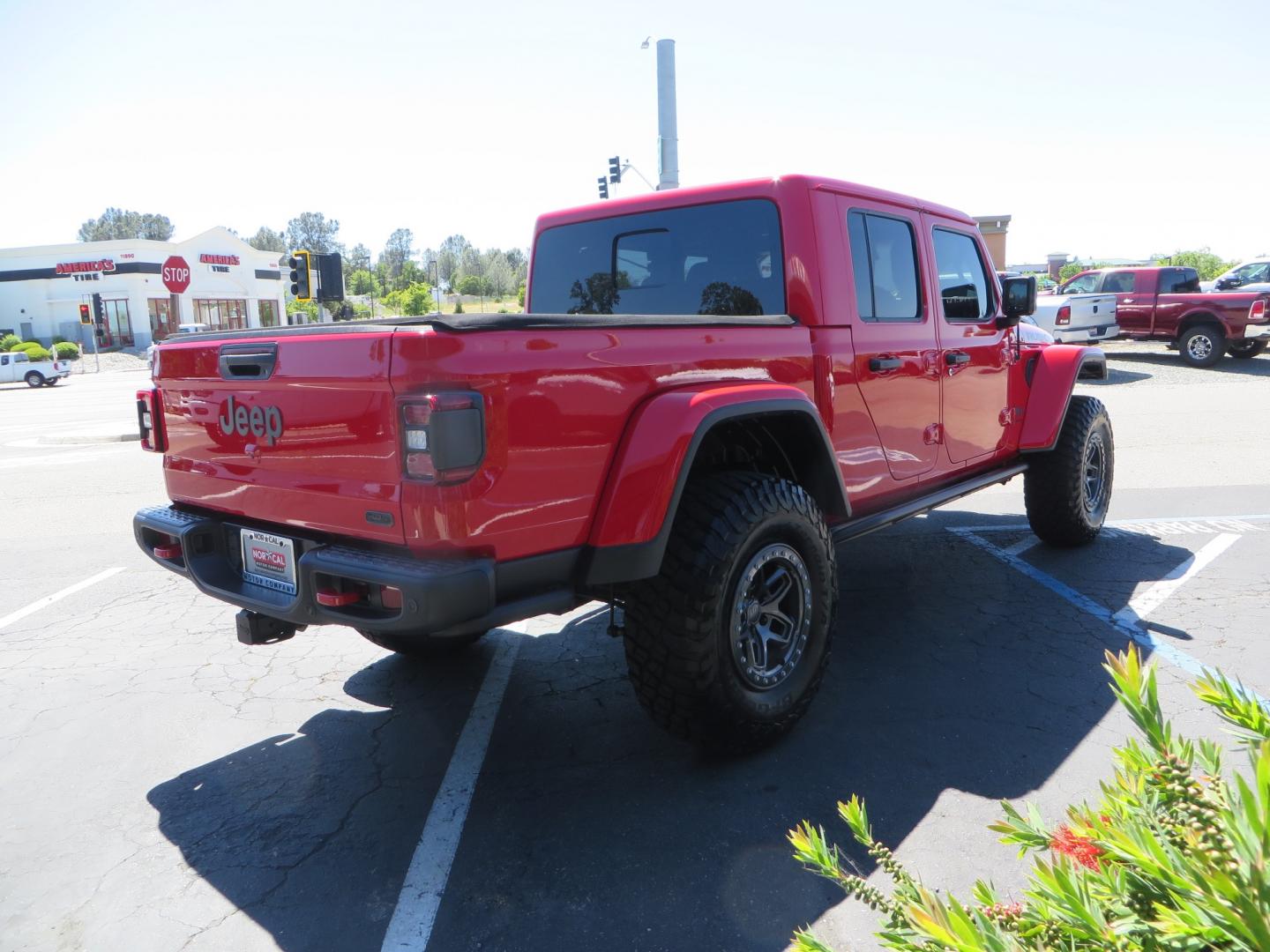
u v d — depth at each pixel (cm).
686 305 394
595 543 264
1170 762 113
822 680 333
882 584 504
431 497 232
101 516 790
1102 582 489
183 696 385
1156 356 1988
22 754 335
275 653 437
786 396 310
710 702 285
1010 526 634
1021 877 235
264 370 271
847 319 363
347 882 247
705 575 275
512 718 351
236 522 304
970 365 452
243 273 5500
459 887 242
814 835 131
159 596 545
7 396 2766
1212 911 90
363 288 11331
